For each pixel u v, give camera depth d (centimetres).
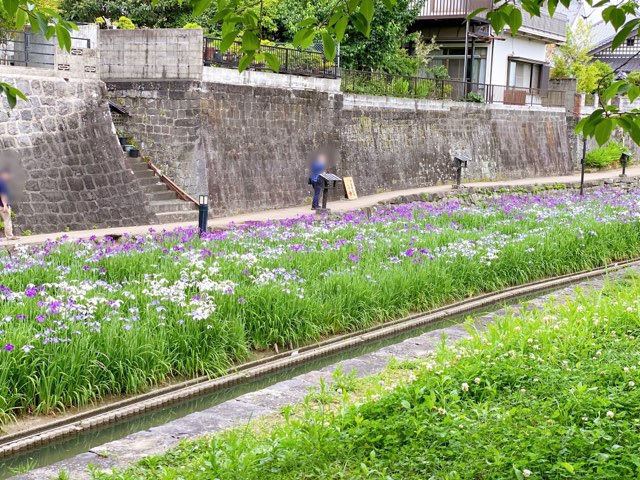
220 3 523
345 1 490
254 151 2173
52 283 1084
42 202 1656
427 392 648
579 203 2375
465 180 3158
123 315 978
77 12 2683
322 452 547
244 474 516
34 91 1698
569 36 4597
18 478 555
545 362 726
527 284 1523
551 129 3738
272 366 1001
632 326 864
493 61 3600
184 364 949
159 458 580
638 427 555
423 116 2950
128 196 1809
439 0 3341
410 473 512
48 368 823
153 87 2017
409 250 1448
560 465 489
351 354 1091
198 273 1148
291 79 2312
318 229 1641
